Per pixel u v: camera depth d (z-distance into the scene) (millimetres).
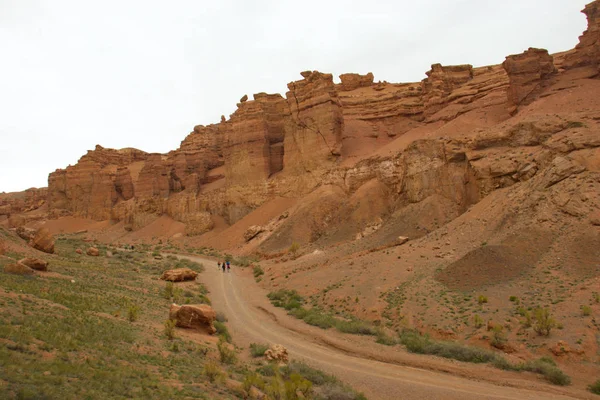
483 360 21516
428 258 36875
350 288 35125
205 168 114312
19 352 13188
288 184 79500
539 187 37188
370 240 50125
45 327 16562
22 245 44594
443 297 29109
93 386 12031
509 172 42969
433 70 79875
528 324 23312
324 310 33031
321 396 15992
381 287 33375
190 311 25078
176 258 65875
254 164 85875
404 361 22141
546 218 33562
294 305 34531
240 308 35938
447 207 49094
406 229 48219
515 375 19703
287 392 13883
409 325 27016
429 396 17766
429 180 53219
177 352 19125
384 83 98875
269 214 77312
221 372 16438
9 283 23656
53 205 142000
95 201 130625
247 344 25484
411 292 30969
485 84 71438
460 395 17781
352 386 18781
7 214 154250
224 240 78875
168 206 105625
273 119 91000
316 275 41500
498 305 26266
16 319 16594
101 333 18344
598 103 46562
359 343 25266
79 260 48156
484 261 31312
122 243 96000
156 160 114812
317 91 76438
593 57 56094
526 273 29203
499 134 47219
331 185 70625
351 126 84000
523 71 57406
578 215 32469
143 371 14680
